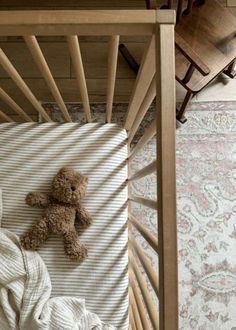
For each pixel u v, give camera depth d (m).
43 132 1.10
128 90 1.48
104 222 1.08
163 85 0.62
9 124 1.11
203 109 1.47
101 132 1.11
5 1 1.47
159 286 0.65
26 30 0.63
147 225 1.43
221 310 1.42
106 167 1.09
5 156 1.10
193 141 1.46
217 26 1.24
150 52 0.67
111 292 1.07
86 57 1.49
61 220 1.06
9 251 1.04
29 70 1.49
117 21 0.61
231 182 1.45
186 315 1.42
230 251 1.44
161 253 0.64
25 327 1.02
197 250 1.44
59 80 1.49
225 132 1.47
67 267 1.08
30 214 1.09
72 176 1.05
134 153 1.03
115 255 1.08
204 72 1.04
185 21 1.25
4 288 1.04
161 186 0.63
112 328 1.05
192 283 1.43
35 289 1.04
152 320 0.78
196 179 1.46
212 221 1.44
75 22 0.61
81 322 1.04
